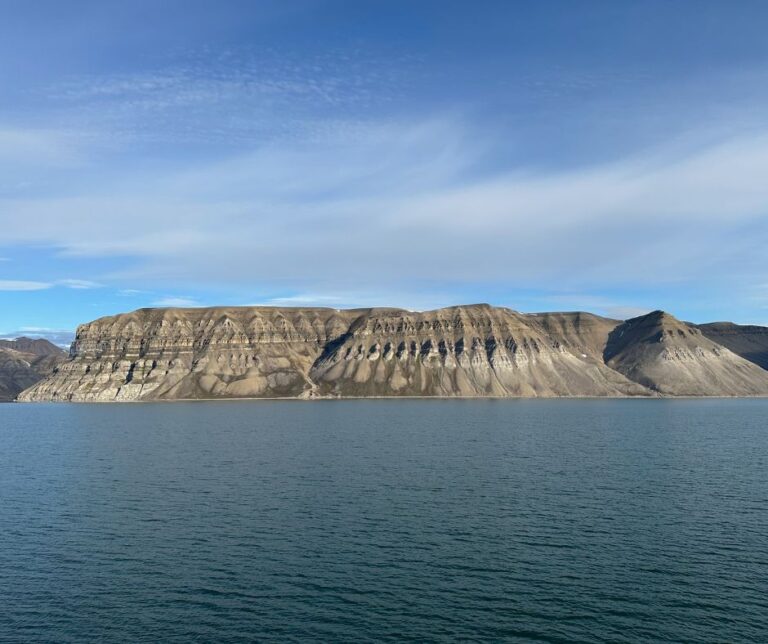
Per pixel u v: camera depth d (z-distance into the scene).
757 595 43.22
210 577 46.91
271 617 40.28
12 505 69.06
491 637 37.59
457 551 52.28
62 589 44.91
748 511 64.94
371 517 62.84
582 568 48.31
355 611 41.06
